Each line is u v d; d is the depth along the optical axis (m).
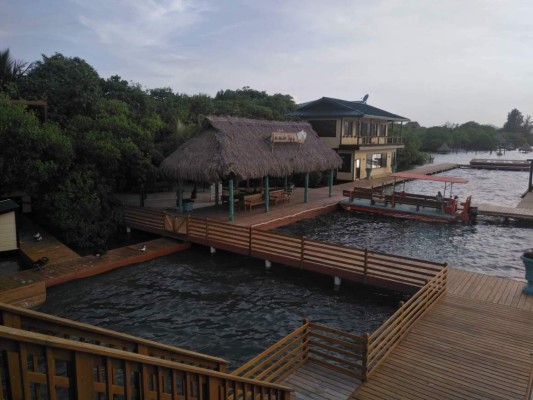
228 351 10.13
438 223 22.83
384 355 8.37
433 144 102.94
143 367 3.05
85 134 20.67
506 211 23.67
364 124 39.22
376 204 25.55
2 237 16.14
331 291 13.78
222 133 20.39
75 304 12.53
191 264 16.14
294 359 8.21
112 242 19.00
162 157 23.16
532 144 143.50
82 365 2.55
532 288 11.93
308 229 21.28
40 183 18.58
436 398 7.16
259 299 13.15
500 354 8.55
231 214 20.45
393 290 13.36
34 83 27.98
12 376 2.22
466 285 12.69
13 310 2.59
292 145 24.02
